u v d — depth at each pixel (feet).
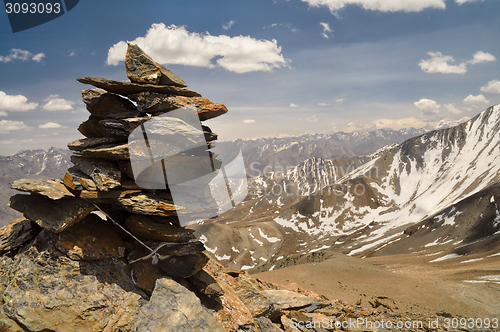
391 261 494.59
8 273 29.19
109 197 27.66
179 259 31.89
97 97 30.27
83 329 26.50
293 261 367.86
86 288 28.40
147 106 27.71
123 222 32.58
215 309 33.60
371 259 534.37
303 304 50.65
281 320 43.21
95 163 28.32
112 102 30.35
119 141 28.96
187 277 34.45
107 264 30.58
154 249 31.09
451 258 447.83
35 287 27.43
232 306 35.60
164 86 27.84
